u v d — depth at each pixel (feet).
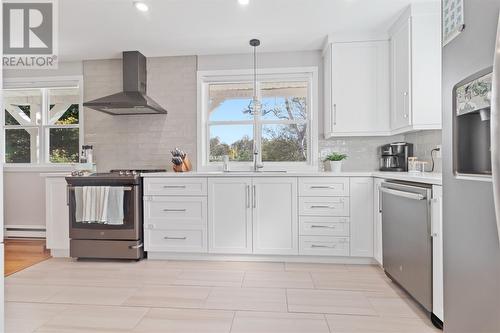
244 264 9.64
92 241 10.06
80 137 12.87
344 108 10.57
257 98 12.40
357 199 9.48
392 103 10.17
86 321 6.08
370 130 10.47
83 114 12.82
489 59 3.05
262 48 11.73
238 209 9.91
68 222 10.39
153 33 10.42
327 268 9.21
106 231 10.02
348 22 9.76
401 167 10.57
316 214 9.63
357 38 10.50
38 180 13.39
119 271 9.05
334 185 9.57
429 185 6.17
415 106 8.89
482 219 3.24
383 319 6.14
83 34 10.43
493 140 2.70
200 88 12.31
